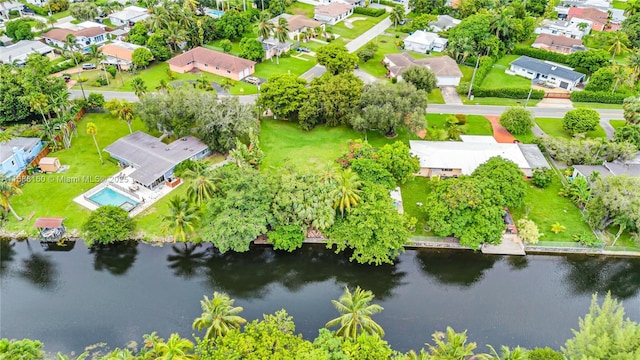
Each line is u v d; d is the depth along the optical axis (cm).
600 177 8300
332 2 18638
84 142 10419
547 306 7100
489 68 14050
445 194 7800
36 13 17675
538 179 9162
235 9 17212
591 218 8100
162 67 13988
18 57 13375
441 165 9294
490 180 8038
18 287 7250
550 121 11662
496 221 7669
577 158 9738
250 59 13962
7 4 17375
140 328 6588
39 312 6800
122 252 7881
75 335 6462
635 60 12412
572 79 13025
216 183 7794
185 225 7569
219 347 5300
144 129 10931
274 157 10019
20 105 10419
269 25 14312
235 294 7262
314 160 9938
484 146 9844
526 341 6506
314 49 15438
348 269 7725
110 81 13050
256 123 10250
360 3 19512
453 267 7769
